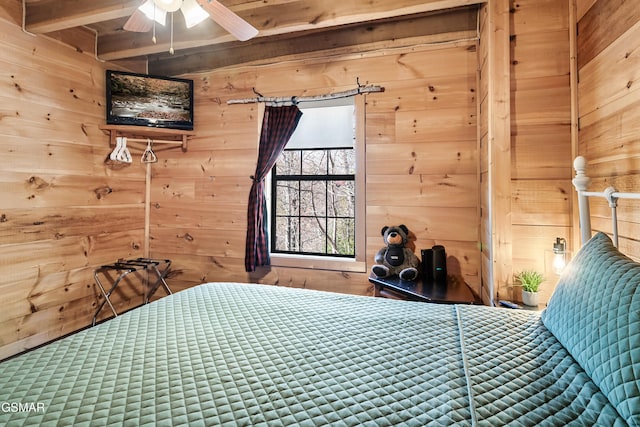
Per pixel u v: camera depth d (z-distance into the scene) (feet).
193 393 2.93
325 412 2.71
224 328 4.36
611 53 5.08
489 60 6.73
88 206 10.12
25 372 3.23
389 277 8.72
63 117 9.41
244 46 10.85
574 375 3.14
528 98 6.55
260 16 8.46
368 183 9.54
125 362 3.45
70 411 2.66
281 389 3.02
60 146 9.34
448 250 8.89
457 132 8.82
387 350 3.77
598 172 5.49
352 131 10.79
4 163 8.12
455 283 8.52
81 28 9.83
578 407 2.71
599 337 3.02
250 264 10.15
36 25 8.29
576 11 6.24
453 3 7.15
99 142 10.42
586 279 3.72
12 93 8.24
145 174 11.80
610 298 3.12
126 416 2.62
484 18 7.71
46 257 9.06
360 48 9.64
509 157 6.56
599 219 5.49
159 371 3.29
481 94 8.27
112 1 7.63
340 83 9.86
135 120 10.45
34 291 8.79
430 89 9.03
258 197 10.34
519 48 6.59
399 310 5.10
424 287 7.80
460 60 8.81
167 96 10.82
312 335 4.18
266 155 10.34
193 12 5.77
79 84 9.82
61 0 8.04
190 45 9.36
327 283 10.05
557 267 5.97
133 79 10.45
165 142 11.12
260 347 3.84
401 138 9.27
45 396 2.85
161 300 5.45
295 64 10.32
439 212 8.96
